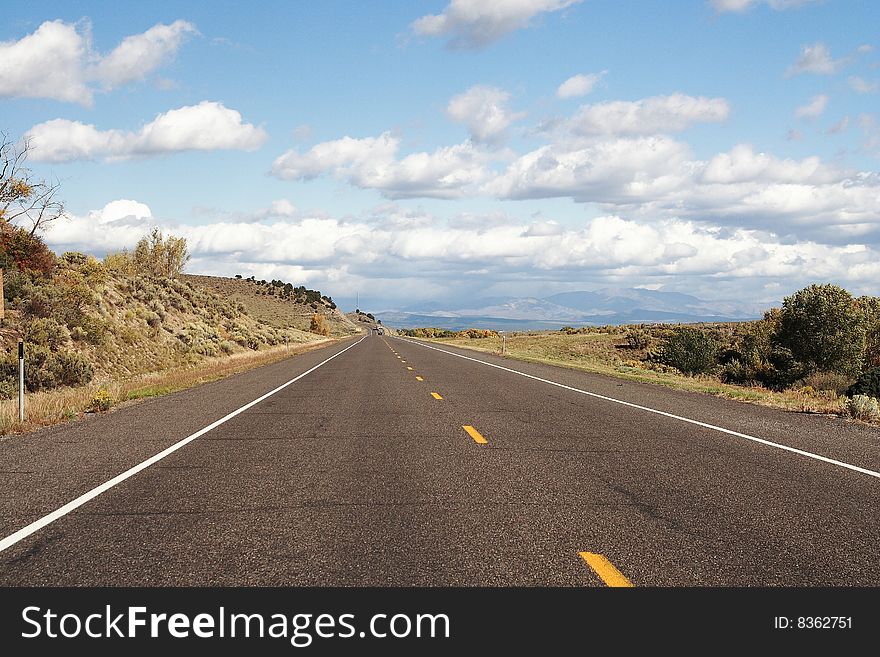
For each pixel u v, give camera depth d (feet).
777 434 36.73
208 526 19.17
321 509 20.97
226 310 198.39
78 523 19.53
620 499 22.24
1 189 97.66
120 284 135.23
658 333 314.76
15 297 90.02
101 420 42.96
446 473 26.37
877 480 25.20
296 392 61.31
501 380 74.84
